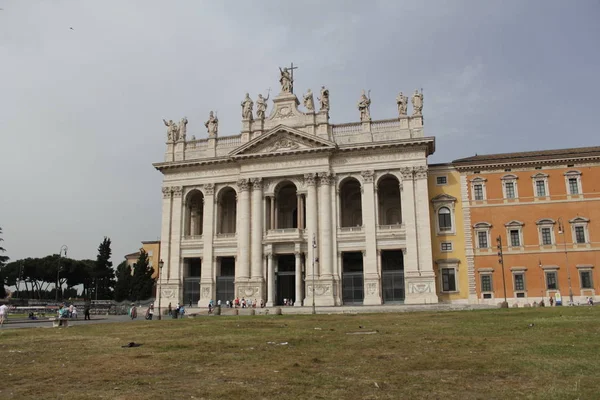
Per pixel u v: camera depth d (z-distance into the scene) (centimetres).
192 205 7750
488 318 3478
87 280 12594
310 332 2844
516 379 1431
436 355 1891
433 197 6612
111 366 1759
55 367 1755
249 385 1410
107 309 7094
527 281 6228
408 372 1568
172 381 1484
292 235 6619
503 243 6375
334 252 6531
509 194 6475
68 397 1295
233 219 7650
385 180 7031
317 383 1425
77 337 2809
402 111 6694
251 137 7125
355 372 1580
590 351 1869
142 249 9138
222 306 6800
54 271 11812
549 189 6381
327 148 6644
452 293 6372
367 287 6359
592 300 5788
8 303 8856
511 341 2220
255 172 6931
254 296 6612
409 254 6312
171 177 7412
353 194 7319
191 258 7281
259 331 2969
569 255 6188
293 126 6981
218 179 7219
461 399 1226
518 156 6531
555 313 3653
